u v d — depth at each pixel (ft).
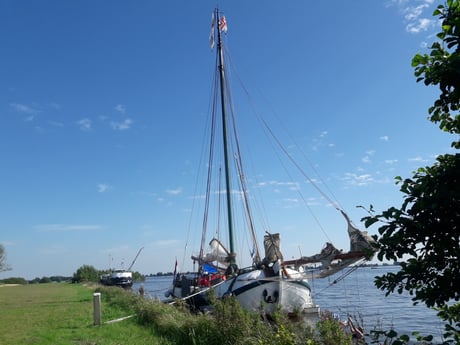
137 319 59.93
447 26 11.57
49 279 480.64
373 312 88.99
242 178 99.66
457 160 11.71
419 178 12.79
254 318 40.34
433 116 13.66
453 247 11.80
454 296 12.12
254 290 72.79
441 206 11.47
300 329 32.30
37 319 69.62
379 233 12.38
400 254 12.44
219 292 77.87
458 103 12.87
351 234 61.57
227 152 101.35
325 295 137.69
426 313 84.84
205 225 111.86
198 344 41.45
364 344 25.68
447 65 11.59
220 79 104.99
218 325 40.14
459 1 11.48
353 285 176.76
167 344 43.29
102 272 368.68
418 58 12.35
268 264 76.33
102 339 46.80
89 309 88.12
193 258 110.11
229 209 97.76
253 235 94.48
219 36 106.01
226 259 92.79
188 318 48.37
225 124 103.14
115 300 94.27
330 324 31.19
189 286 97.25
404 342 15.15
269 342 31.35
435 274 12.46
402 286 13.14
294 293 72.69
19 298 142.72
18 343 45.39
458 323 14.24
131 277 241.55
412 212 11.90
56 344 44.55
